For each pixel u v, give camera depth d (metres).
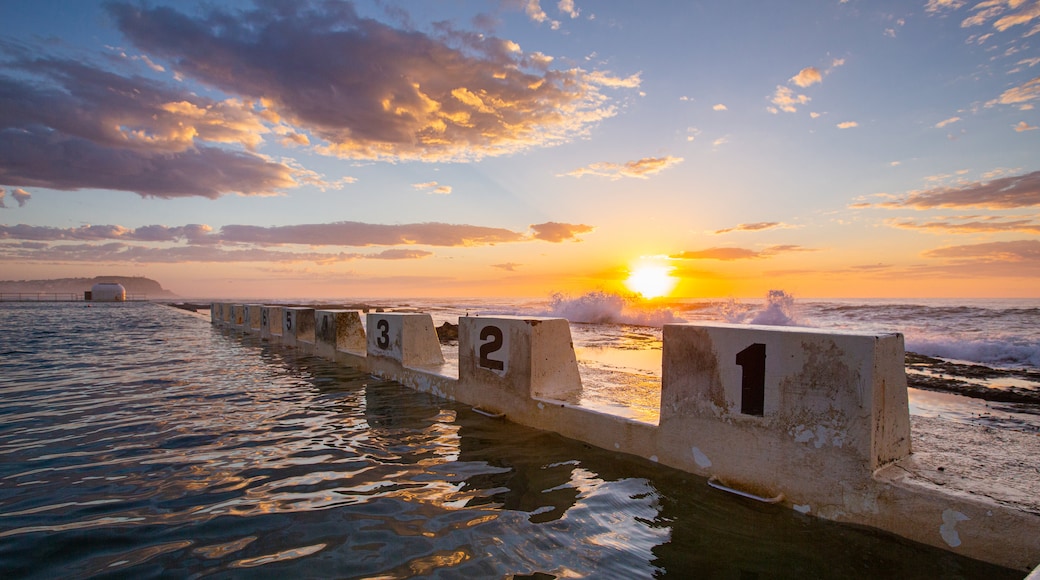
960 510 2.56
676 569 2.49
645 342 13.61
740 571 2.47
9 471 3.95
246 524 3.01
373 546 2.74
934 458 3.24
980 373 8.50
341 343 10.05
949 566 2.51
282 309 13.60
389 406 6.16
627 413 4.43
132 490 3.56
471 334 6.10
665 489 3.50
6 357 11.05
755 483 3.34
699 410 3.68
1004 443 4.23
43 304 57.03
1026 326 15.71
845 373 2.96
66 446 4.61
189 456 4.32
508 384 5.50
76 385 7.67
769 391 3.29
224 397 6.75
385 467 4.02
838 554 2.63
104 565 2.55
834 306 24.22
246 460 4.22
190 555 2.64
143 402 6.48
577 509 3.20
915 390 7.11
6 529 2.95
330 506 3.28
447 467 4.01
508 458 4.20
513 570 2.49
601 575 2.44
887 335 3.04
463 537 2.84
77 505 3.30
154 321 24.94
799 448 3.13
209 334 17.05
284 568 2.51
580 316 22.95
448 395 6.53
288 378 8.23
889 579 2.40
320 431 5.09
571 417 4.71
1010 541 2.41
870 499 2.84
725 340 3.54
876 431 2.89
